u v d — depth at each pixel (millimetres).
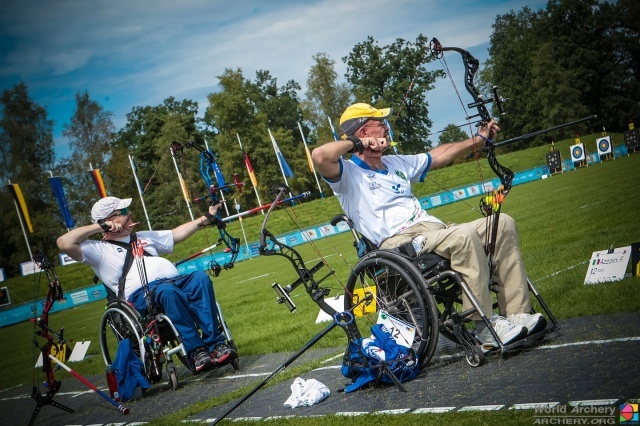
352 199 5473
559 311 5875
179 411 5602
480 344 5016
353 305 5504
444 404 4047
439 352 5660
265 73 91750
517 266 5172
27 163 56719
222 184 7418
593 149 55688
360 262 5285
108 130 58719
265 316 11133
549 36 75062
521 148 75500
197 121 82562
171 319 6699
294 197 5582
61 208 24484
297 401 4859
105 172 57969
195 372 6703
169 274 7105
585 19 72562
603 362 4094
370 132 5602
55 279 6719
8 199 56406
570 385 3805
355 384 4953
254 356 7660
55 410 7125
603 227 11234
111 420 6020
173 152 7312
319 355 6652
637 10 71625
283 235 38031
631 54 73375
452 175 53031
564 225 13062
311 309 10461
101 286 33562
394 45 71000
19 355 15273
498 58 76688
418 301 4961
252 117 63625
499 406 3727
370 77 71625
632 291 5883
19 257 56031
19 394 8906
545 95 70938
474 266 4910
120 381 6594
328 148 5191
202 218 7406
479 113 5434
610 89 72562
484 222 5277
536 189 29891
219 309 6996
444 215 29625
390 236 5438
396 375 4906
